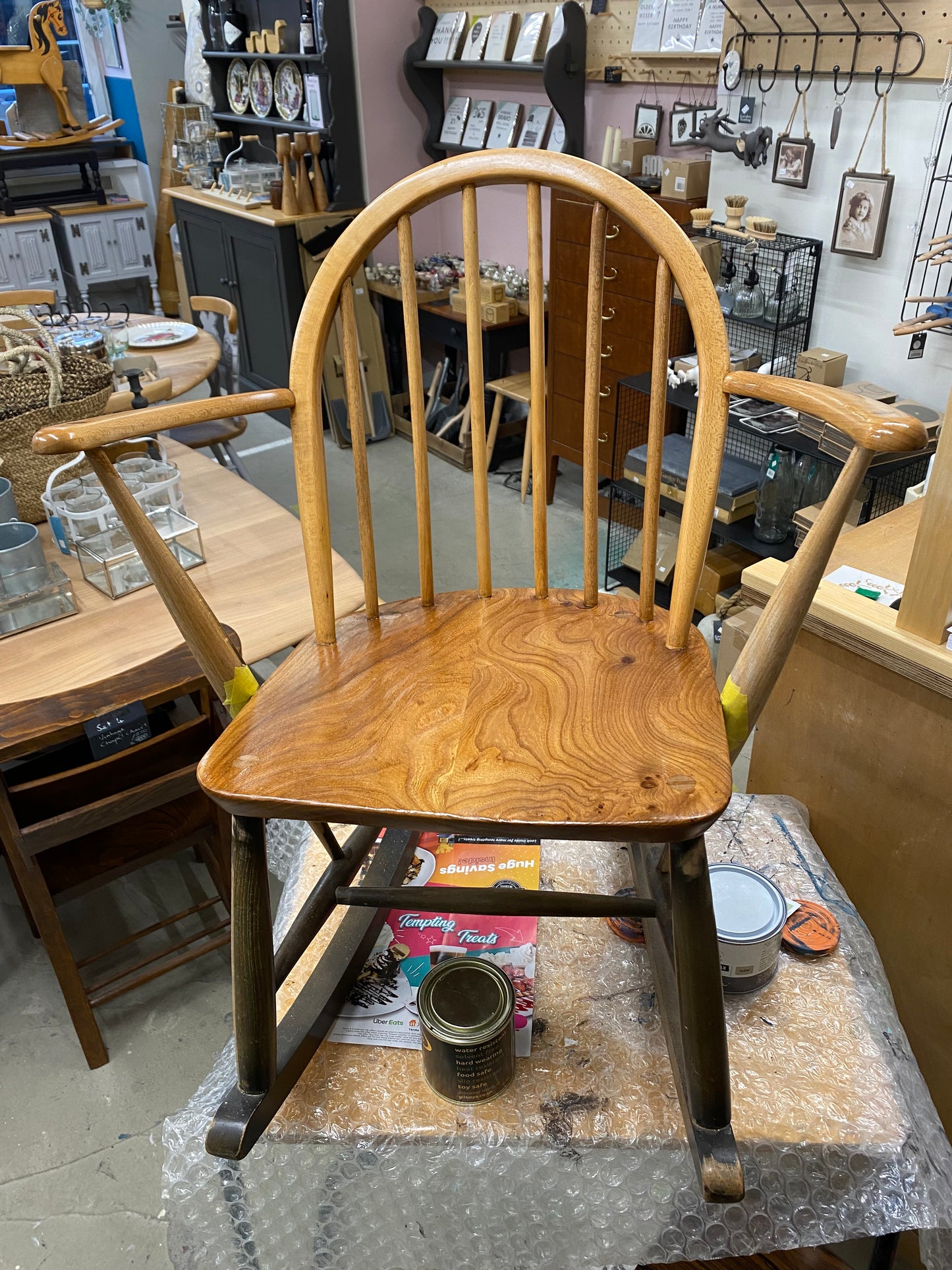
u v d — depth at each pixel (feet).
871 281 6.89
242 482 5.91
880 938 3.78
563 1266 2.76
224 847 4.74
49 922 4.28
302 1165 2.71
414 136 12.40
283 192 11.99
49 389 5.07
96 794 4.54
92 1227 4.07
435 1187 2.67
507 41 10.33
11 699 3.93
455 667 2.86
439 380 11.99
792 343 7.63
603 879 3.41
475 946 3.15
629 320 8.59
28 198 15.46
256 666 7.84
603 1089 2.72
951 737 3.22
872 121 6.45
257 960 2.48
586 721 2.56
